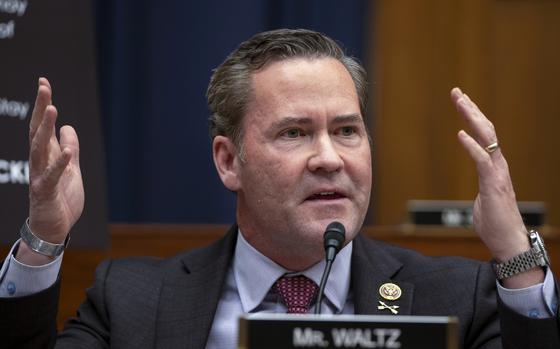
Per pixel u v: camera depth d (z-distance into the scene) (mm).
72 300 8094
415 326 4070
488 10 11852
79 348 5734
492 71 11859
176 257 6246
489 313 5660
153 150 10680
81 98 7695
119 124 10648
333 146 5414
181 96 10680
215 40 10648
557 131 11797
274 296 5805
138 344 5719
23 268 5012
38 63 7641
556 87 11859
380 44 11742
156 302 5895
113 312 5871
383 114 11719
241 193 5824
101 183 7695
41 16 7680
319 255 5570
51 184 4906
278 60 5559
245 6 10656
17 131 7520
